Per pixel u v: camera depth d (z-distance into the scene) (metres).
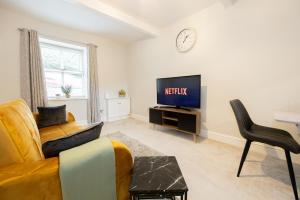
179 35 3.13
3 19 2.63
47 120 2.26
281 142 1.31
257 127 1.81
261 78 2.09
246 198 1.30
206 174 1.65
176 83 3.02
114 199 1.00
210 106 2.71
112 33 3.73
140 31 3.43
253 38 2.13
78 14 2.79
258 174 1.64
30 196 0.74
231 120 2.46
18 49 2.80
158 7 2.62
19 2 2.42
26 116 1.30
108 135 2.96
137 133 3.10
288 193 1.35
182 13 2.82
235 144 2.42
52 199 0.79
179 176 0.99
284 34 1.88
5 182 0.67
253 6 2.11
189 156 2.07
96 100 3.92
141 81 4.24
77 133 1.01
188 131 2.69
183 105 2.94
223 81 2.51
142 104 4.29
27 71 2.81
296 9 1.79
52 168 0.79
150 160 1.19
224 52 2.46
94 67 3.84
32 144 1.02
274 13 1.94
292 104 1.87
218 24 2.50
